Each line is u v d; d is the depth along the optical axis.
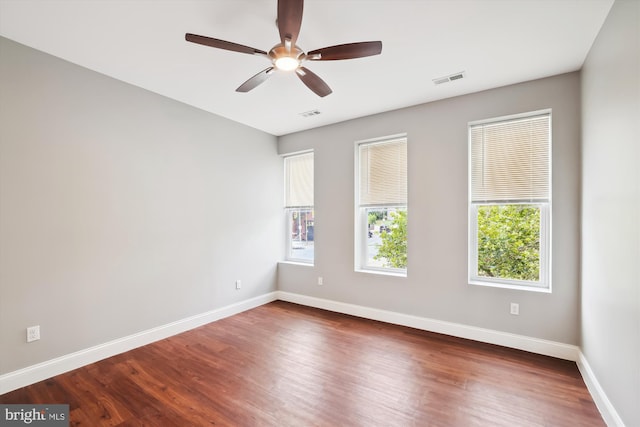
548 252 2.98
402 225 3.85
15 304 2.34
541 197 2.97
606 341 2.01
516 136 3.11
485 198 3.26
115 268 2.94
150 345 3.15
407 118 3.66
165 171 3.36
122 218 2.99
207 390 2.33
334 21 2.08
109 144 2.89
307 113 3.90
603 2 1.88
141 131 3.15
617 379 1.83
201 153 3.74
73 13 1.99
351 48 1.90
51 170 2.52
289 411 2.08
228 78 2.94
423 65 2.67
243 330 3.56
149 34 2.24
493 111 3.13
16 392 2.29
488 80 2.95
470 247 3.35
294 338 3.32
